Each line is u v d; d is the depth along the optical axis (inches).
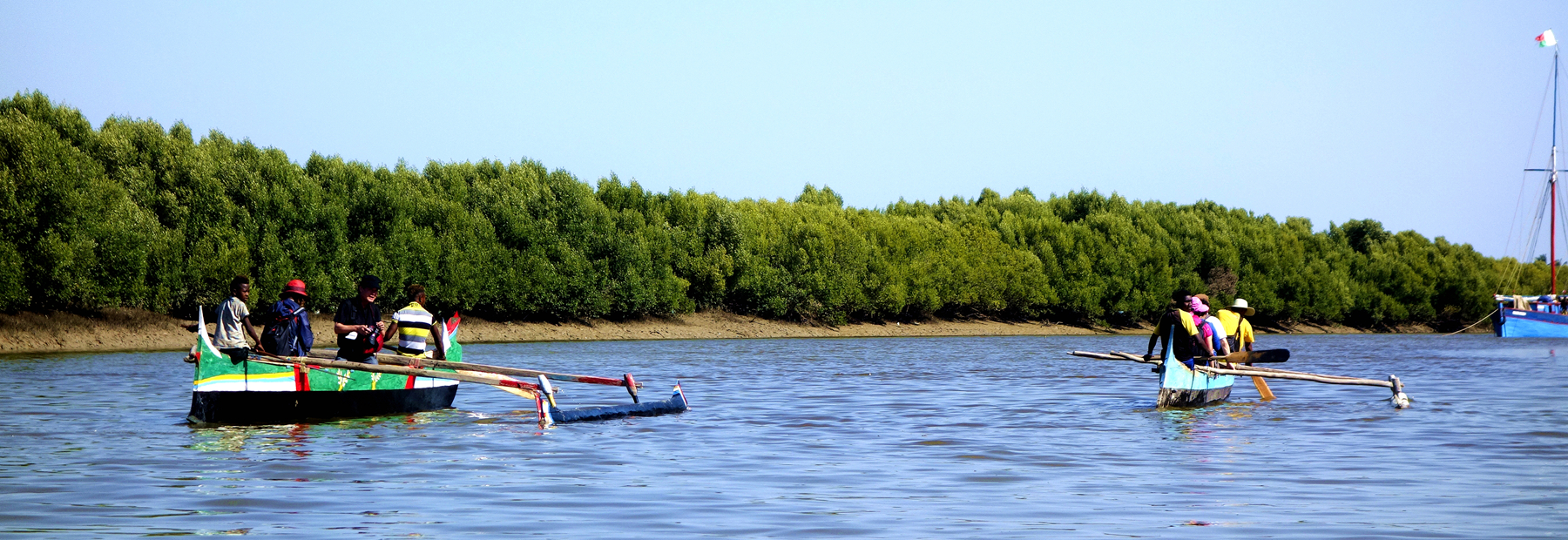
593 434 844.0
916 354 2389.3
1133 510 538.9
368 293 962.7
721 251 3932.1
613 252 3646.7
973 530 494.3
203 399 866.1
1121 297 4896.7
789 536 480.4
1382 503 555.2
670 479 627.2
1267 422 922.1
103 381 1381.6
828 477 634.8
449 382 1064.8
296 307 940.0
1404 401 1055.0
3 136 2464.3
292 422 908.0
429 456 713.0
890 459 708.7
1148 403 1118.4
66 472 637.3
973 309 4928.6
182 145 2918.3
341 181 3157.0
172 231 2719.0
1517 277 6205.7
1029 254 4763.8
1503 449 752.3
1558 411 1016.9
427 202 3314.5
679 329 3811.5
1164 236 5123.0
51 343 2444.6
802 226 4183.1
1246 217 5762.8
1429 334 5629.9
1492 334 5698.8
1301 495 578.6
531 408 1043.9
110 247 2556.6
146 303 2655.0
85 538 466.9
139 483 601.3
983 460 706.2
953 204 5319.9
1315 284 5388.8
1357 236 6067.9
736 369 1768.0
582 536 478.3
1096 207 5457.7
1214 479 629.0
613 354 2396.7
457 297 3267.7
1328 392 1237.7
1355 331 5689.0
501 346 2891.2
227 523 501.0
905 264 4397.1
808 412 1026.1
